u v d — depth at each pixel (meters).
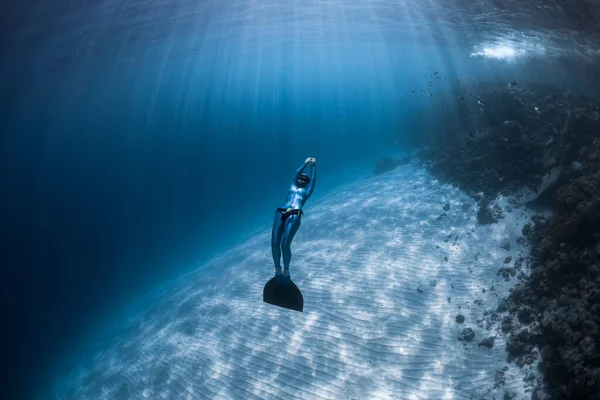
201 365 8.71
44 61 27.94
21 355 15.92
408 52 45.06
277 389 7.44
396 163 21.62
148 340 10.88
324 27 29.25
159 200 46.16
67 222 51.84
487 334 7.40
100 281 21.66
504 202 11.50
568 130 12.01
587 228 7.27
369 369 7.32
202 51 40.00
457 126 20.59
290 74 106.12
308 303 9.59
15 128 81.75
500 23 16.89
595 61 20.00
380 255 10.91
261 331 9.15
